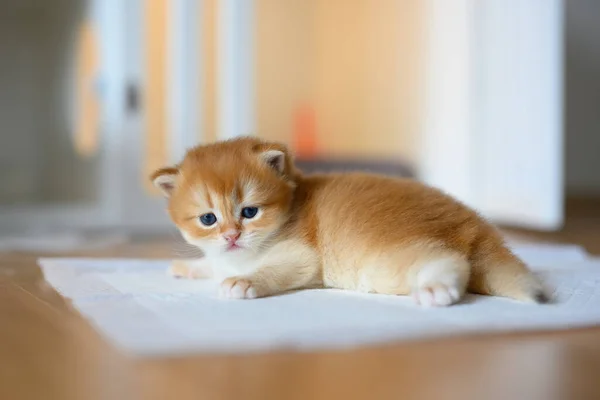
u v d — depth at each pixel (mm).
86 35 875
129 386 329
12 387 330
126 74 874
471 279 442
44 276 526
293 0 1229
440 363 354
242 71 929
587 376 343
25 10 856
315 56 1254
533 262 587
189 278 507
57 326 400
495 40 930
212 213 453
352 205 457
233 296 438
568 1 1284
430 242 436
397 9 1127
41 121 866
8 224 849
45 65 864
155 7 886
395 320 395
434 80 1052
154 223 894
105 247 720
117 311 412
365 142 1222
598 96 1326
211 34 913
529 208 875
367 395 324
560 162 834
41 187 865
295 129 1237
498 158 933
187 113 904
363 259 447
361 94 1222
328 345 369
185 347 358
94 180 880
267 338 369
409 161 1104
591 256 667
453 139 1017
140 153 886
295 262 455
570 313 412
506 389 331
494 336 387
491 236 449
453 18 1011
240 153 465
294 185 471
